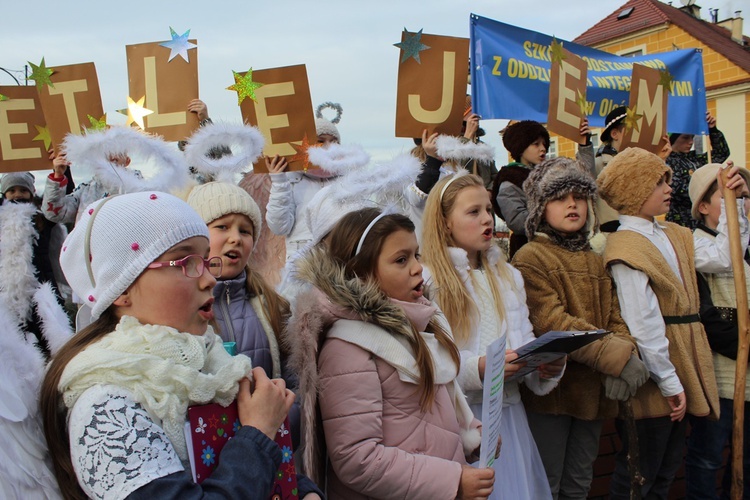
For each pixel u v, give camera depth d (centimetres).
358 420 177
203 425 127
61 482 126
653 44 2138
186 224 135
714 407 307
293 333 178
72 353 130
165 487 117
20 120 353
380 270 197
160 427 124
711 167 357
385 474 173
